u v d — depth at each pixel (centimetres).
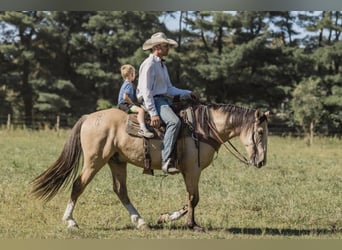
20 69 3994
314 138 3023
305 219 962
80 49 4050
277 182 1373
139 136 828
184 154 833
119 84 3956
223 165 1644
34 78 4088
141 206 1054
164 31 3978
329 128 3531
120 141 838
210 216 977
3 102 4088
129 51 3950
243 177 1433
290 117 3609
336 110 3606
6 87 4006
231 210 1036
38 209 983
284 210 1034
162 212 1007
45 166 1545
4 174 1354
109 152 841
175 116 820
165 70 850
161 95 840
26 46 3869
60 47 4000
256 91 4094
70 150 859
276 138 3134
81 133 855
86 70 3884
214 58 3944
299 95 3281
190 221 845
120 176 883
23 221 895
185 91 872
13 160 1638
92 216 953
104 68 3969
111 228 866
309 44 4125
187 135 833
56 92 3978
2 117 3919
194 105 859
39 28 3803
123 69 861
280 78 3994
